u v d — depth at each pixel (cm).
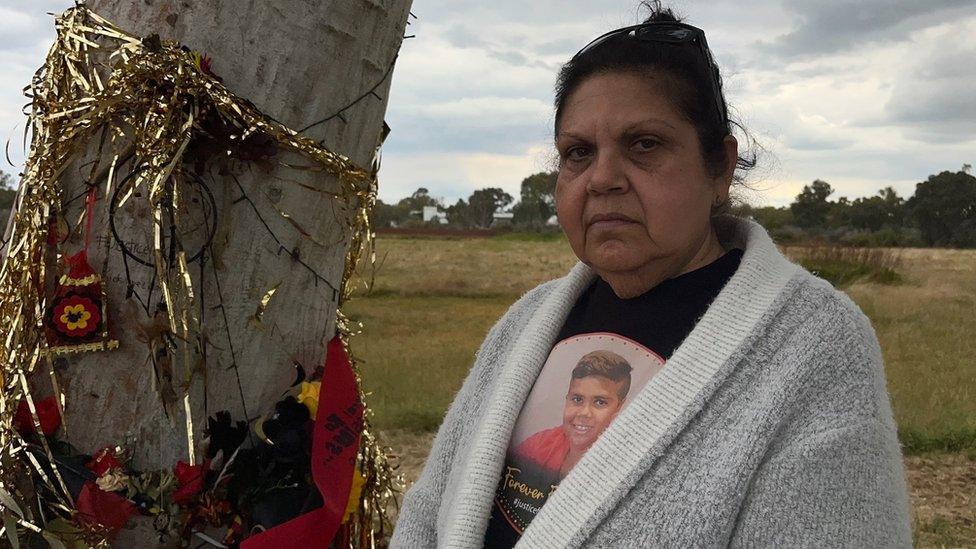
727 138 153
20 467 167
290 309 178
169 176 161
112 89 161
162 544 169
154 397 168
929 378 971
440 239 5734
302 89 170
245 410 175
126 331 167
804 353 131
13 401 166
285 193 171
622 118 142
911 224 7162
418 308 2000
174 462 170
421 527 177
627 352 151
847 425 125
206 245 166
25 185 168
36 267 167
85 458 168
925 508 557
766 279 142
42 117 170
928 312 1758
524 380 163
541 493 149
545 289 187
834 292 140
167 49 160
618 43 148
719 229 165
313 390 178
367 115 183
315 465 173
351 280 201
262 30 166
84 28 167
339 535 194
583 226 150
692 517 126
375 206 194
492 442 158
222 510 171
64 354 167
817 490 122
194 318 165
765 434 127
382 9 179
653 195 142
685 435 133
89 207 166
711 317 140
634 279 153
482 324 1650
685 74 144
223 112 162
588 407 149
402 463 638
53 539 163
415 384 942
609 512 133
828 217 7356
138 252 165
